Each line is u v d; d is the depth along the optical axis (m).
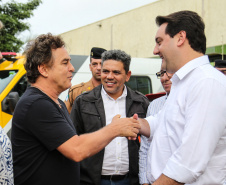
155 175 1.67
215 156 1.53
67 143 1.70
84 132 2.61
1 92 5.12
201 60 1.60
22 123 1.72
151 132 2.02
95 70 3.77
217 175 1.54
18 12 11.61
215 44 12.98
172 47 1.64
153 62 7.00
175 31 1.63
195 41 1.62
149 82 6.83
